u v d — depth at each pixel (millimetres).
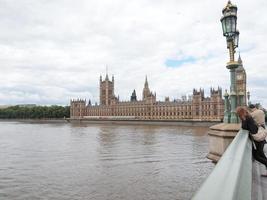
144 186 34031
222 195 2539
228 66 16641
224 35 16609
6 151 66500
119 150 65938
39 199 29734
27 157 57031
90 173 41375
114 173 41188
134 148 69438
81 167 46000
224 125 15922
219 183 2939
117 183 35562
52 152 64250
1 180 37688
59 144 81062
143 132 128250
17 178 38750
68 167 46156
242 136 8281
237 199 2711
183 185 34125
